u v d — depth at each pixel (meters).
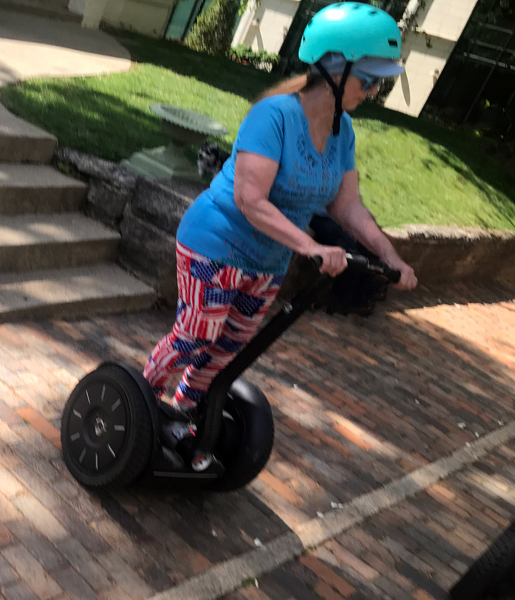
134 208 4.77
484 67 16.23
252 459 2.88
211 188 2.58
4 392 3.27
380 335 6.07
